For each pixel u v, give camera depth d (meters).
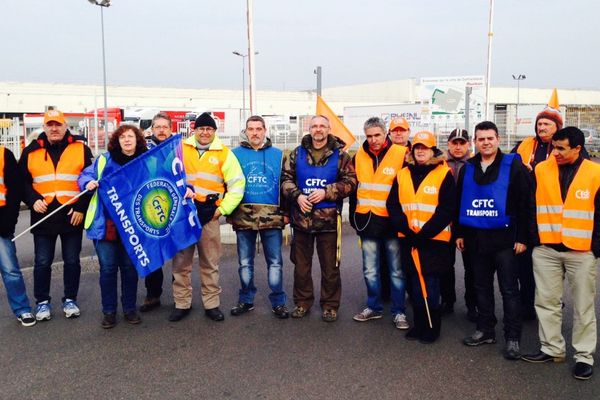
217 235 5.41
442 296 5.67
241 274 5.58
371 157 5.31
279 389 3.95
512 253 4.51
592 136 30.05
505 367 4.31
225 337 4.96
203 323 5.32
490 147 4.52
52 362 4.43
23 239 9.40
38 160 5.25
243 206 5.41
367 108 32.28
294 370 4.26
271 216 5.39
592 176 4.05
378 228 5.18
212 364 4.38
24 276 6.88
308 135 5.40
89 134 28.72
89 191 5.18
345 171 5.29
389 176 5.15
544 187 4.26
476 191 4.61
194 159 5.39
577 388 3.95
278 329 5.16
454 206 4.76
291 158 5.41
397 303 5.27
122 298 5.34
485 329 4.75
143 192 5.14
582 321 4.14
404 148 5.30
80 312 5.62
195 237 5.22
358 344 4.79
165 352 4.62
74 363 4.41
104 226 5.09
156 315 5.57
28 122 24.73
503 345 4.75
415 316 4.89
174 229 5.21
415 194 4.81
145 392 3.92
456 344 4.79
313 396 3.85
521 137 32.28
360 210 5.29
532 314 5.39
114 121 29.70
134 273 5.30
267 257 5.52
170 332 5.09
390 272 5.26
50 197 5.26
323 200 5.25
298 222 5.31
